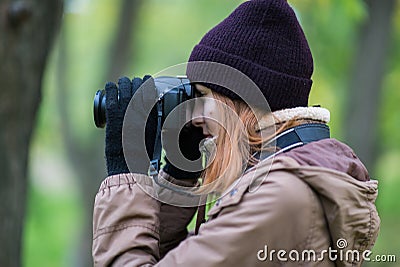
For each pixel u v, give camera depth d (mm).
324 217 4492
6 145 8477
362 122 20578
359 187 4551
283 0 5055
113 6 31766
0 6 8328
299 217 4426
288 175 4512
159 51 33750
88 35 32531
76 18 31500
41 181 33969
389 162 26844
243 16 5004
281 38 4969
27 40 8555
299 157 4641
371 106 20578
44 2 8641
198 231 4953
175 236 5469
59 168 37188
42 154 32938
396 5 20531
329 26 19453
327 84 22578
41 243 33125
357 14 13875
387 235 26500
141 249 4863
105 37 32250
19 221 8641
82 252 26078
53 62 27344
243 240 4449
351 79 20797
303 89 5012
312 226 4441
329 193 4426
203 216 5254
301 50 5035
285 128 4902
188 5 33344
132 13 26719
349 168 4641
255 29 4957
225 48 4953
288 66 4941
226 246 4457
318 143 4777
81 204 26547
